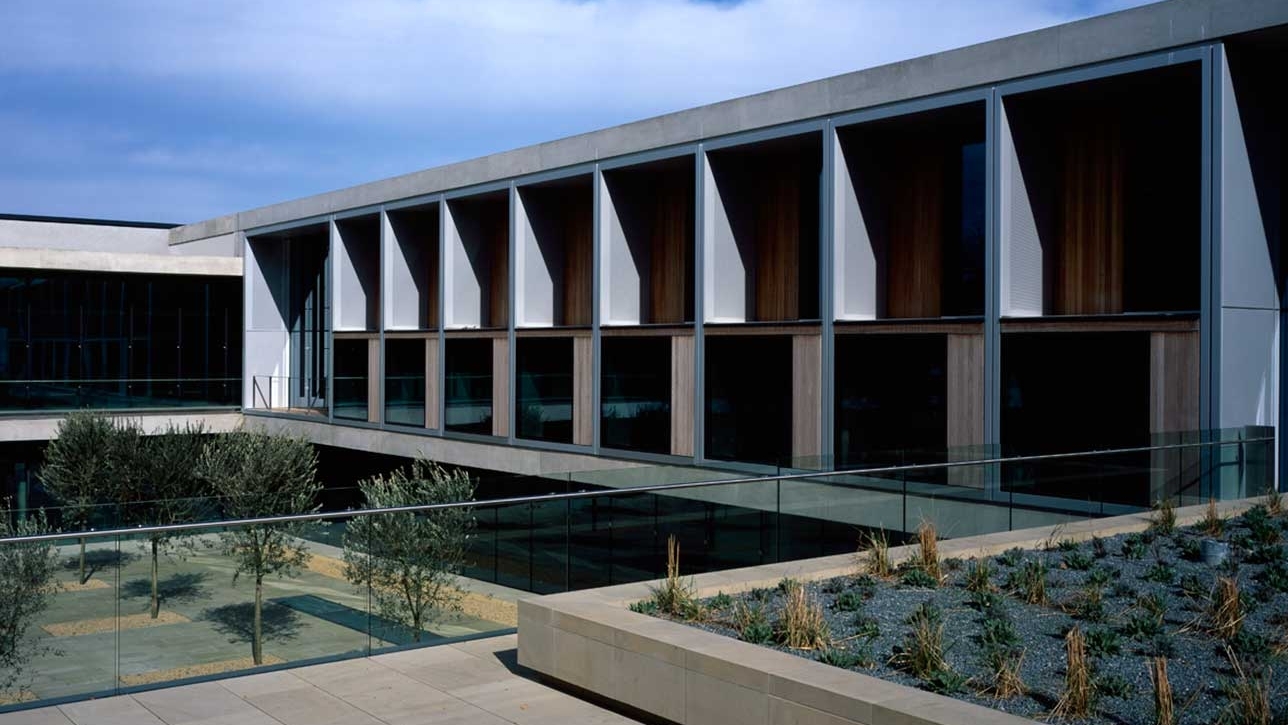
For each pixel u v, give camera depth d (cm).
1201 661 750
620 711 774
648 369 2147
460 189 2606
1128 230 1628
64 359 3234
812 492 1248
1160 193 1591
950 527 1311
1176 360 1474
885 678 711
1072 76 1547
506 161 2462
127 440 2155
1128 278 1627
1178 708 657
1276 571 984
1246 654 758
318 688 831
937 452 1678
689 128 2050
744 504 1214
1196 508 1345
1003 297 1631
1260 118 1494
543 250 2502
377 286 3142
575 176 2300
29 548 820
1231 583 856
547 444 2359
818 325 1858
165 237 3997
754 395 1962
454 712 772
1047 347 1594
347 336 3014
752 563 1214
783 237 2064
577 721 753
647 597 908
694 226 2230
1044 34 1576
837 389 1838
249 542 886
